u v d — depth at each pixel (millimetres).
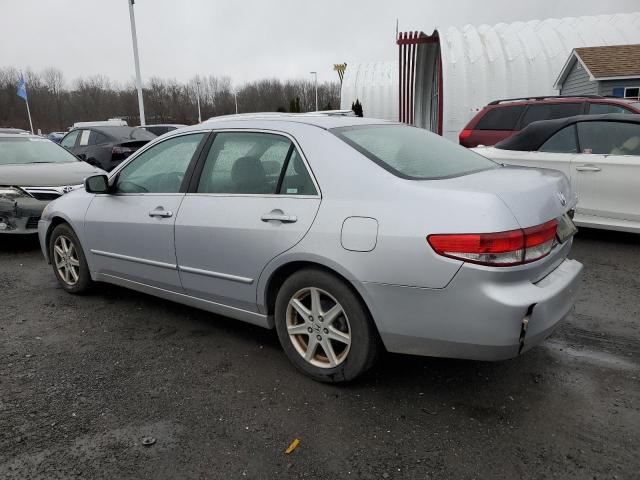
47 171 7113
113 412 2875
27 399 3012
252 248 3225
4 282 5340
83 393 3074
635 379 3145
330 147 3090
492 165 3572
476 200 2584
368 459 2463
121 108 69062
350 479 2334
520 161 6828
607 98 8523
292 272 3213
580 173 6250
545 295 2654
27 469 2414
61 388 3135
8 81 70312
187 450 2545
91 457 2500
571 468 2375
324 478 2344
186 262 3660
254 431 2689
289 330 3217
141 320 4215
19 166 7191
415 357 3469
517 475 2338
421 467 2402
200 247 3527
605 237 6578
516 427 2689
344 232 2830
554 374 3221
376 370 3297
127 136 12352
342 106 25297
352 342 2938
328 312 3020
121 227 4090
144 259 3977
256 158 3377
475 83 16562
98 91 72125
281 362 3445
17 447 2572
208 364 3434
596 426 2684
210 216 3457
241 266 3322
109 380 3232
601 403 2896
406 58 19703
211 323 4133
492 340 2553
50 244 4977
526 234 2578
